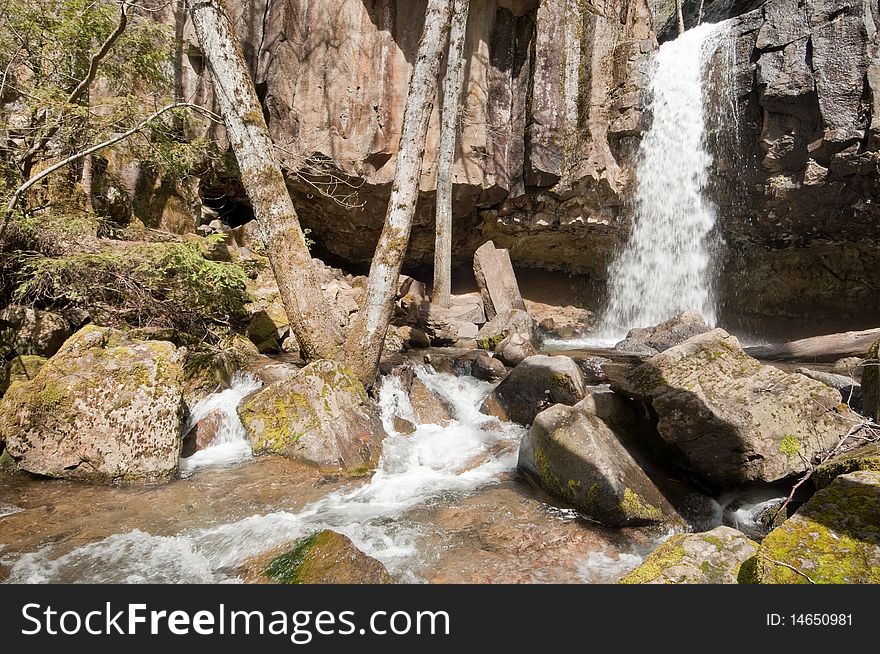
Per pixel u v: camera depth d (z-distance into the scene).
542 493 4.25
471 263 14.83
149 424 4.41
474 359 8.01
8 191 5.58
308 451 4.72
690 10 20.16
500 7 11.80
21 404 4.36
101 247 6.34
